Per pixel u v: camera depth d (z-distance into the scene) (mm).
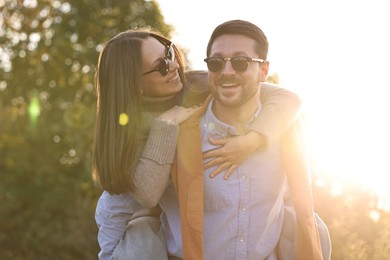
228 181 3084
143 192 3080
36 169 23578
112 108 3135
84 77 24828
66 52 24938
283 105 3166
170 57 3365
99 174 3174
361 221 8789
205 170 3102
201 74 3516
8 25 25250
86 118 23703
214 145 3125
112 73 3174
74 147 23672
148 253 3215
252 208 3100
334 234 8555
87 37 25047
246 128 3152
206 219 3127
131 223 3305
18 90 25156
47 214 22375
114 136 3100
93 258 20969
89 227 21031
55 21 25031
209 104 3205
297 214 3117
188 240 3033
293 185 3143
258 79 3062
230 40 3012
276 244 3201
